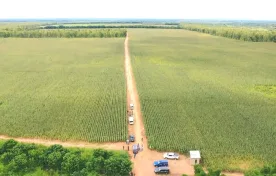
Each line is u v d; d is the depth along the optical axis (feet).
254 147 244.22
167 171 210.38
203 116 304.71
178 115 305.94
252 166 219.61
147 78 445.37
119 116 300.61
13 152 217.97
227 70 520.42
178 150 240.73
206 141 253.03
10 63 559.79
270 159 228.02
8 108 320.09
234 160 226.79
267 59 638.53
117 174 201.36
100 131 269.23
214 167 216.33
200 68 533.55
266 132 271.28
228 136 262.67
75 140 255.91
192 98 356.38
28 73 479.41
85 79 440.86
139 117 305.73
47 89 389.19
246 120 297.12
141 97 355.97
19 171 208.13
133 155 234.17
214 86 410.31
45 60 595.06
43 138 258.57
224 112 315.78
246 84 427.33
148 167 218.79
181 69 519.60
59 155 211.61
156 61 590.96
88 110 316.19
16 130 270.46
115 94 367.86
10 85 407.64
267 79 458.50
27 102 338.95
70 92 376.27
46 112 310.04
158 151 241.14
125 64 558.15
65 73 480.23
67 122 287.07
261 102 348.79
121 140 256.32
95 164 204.03
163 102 341.41
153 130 271.90
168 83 420.36
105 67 524.93
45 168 212.02
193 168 218.59
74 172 197.47
